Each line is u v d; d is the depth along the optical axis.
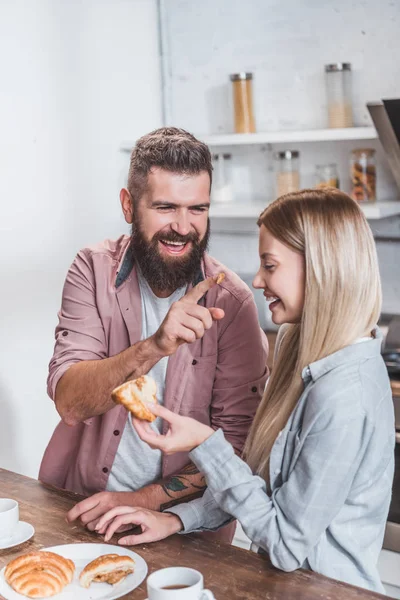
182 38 3.52
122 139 3.36
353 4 3.08
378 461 1.34
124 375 1.57
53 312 3.10
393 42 3.02
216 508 1.53
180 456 1.77
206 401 1.81
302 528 1.30
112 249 1.88
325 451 1.29
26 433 3.02
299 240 1.35
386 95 3.06
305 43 3.21
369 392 1.32
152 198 1.63
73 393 1.64
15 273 2.92
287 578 1.31
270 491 1.42
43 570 1.28
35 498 1.68
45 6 2.95
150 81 3.51
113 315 1.81
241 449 1.77
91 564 1.31
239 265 3.54
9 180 2.86
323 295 1.33
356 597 1.26
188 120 3.57
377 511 1.38
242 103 3.24
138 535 1.45
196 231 1.67
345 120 3.03
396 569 2.61
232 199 3.43
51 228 3.05
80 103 3.13
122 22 3.32
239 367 1.79
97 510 1.55
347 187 3.23
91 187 3.22
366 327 1.36
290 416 1.38
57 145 3.05
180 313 1.46
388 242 3.14
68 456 1.91
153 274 1.69
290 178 3.15
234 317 1.79
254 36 3.33
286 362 1.51
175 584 1.18
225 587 1.29
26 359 3.00
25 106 2.90
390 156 2.80
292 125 3.30
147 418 1.34
